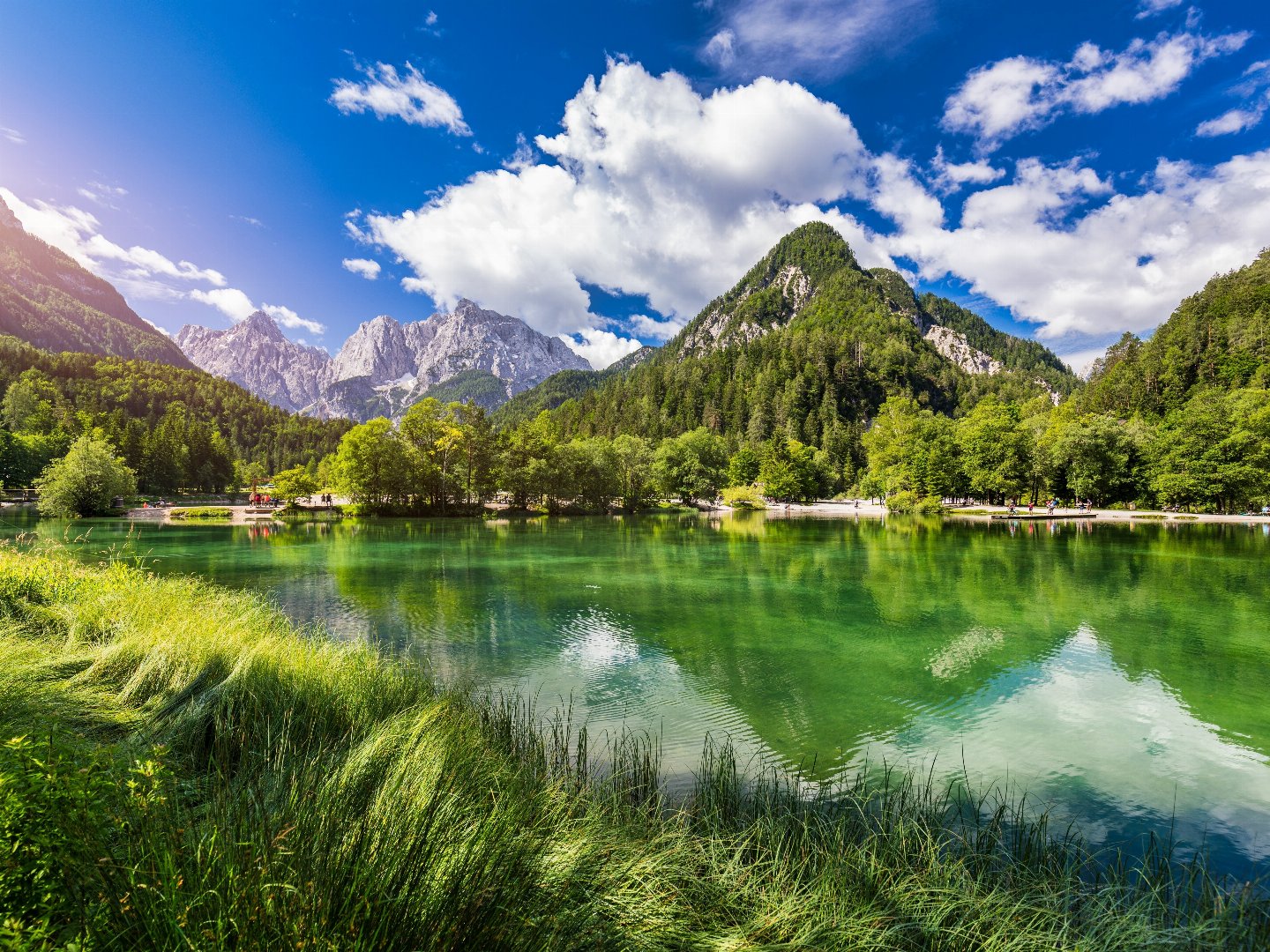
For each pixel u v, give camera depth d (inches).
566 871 127.7
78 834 92.8
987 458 2659.9
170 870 89.5
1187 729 374.3
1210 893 191.8
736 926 138.9
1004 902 159.8
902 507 3006.9
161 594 461.7
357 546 1417.3
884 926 148.1
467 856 111.6
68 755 114.4
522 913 108.8
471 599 772.0
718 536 1718.8
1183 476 2306.8
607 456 3127.5
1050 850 211.6
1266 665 507.5
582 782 242.5
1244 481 2208.4
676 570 1039.6
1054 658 526.6
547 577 956.0
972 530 1884.8
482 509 2778.1
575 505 3014.3
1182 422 2415.1
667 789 267.6
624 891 134.1
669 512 3189.0
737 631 615.5
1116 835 252.5
